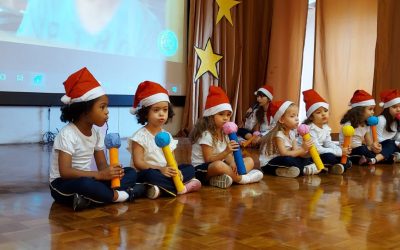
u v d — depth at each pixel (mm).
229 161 2312
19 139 3996
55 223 1460
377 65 4793
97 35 4457
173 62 5191
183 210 1653
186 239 1298
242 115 5680
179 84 5281
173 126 5258
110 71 4578
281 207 1712
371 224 1481
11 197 1850
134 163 1950
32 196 1871
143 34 4867
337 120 5105
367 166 2889
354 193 1995
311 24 5891
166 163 1991
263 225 1455
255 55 5863
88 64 4398
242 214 1597
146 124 2053
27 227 1411
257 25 5844
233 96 5582
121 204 1745
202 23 5273
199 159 2240
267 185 2188
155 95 1957
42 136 4109
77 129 1715
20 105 3941
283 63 5512
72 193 1644
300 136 2695
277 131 2523
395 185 2201
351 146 2953
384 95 3172
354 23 4980
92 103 1688
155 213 1604
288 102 2525
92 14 4410
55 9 4145
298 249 1223
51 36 4125
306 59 5977
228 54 5527
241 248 1225
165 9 5078
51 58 4125
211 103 2221
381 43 4777
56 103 4152
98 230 1382
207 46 5328
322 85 5223
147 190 1861
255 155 3328
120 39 4656
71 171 1654
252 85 5852
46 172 2471
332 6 5105
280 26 5508
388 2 4758
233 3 5508
